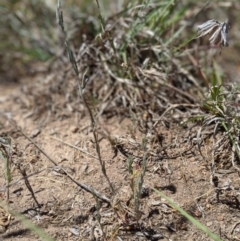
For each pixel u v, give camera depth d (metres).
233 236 2.12
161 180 2.31
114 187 2.29
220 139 2.37
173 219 2.17
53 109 2.89
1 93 3.28
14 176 2.35
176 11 3.26
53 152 2.51
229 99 2.46
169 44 2.95
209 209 2.20
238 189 2.25
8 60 3.68
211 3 3.38
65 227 2.17
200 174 2.32
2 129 2.74
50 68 3.38
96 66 2.94
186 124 2.54
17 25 3.69
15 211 2.21
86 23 3.26
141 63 2.89
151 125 2.60
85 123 2.73
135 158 2.41
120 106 2.78
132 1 2.93
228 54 3.54
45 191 2.29
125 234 2.12
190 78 2.85
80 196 2.26
